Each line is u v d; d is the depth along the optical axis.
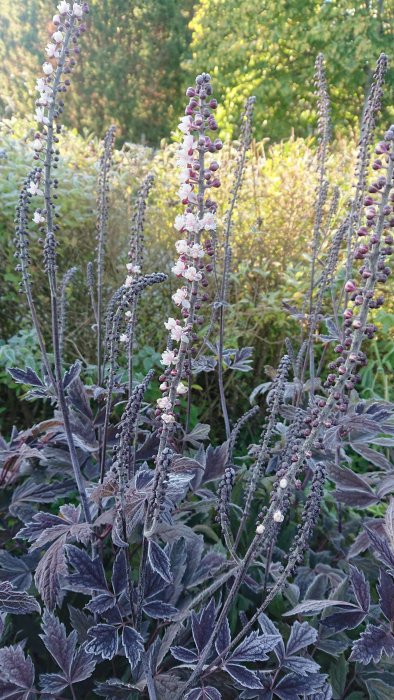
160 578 2.18
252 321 5.01
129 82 17.83
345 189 5.77
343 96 16.22
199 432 2.92
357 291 1.46
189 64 17.03
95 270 5.06
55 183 2.22
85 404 2.90
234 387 4.85
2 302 5.16
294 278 4.83
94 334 4.90
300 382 3.18
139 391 1.80
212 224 1.60
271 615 2.61
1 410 4.50
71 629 2.55
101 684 2.03
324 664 2.46
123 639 1.90
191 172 1.63
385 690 2.20
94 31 17.34
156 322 4.91
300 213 5.38
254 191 5.45
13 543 2.94
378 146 1.35
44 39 16.58
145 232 5.04
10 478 2.87
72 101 17.58
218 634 1.95
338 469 2.63
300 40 14.94
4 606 1.95
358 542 2.60
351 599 2.61
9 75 17.05
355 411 2.92
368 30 14.02
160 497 1.75
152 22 17.73
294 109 16.61
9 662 2.07
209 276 4.79
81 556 2.07
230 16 15.75
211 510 3.02
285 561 2.75
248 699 2.07
